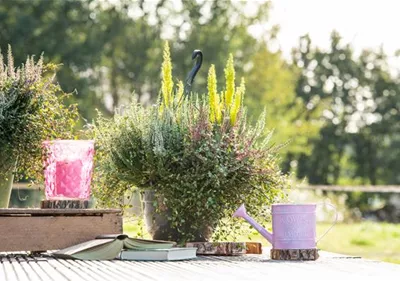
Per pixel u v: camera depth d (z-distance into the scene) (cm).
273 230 210
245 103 2189
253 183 239
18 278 147
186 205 237
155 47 2095
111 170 247
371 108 2812
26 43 1850
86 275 153
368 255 731
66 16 1955
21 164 243
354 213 2291
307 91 2761
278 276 150
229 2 2219
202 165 236
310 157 2725
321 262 192
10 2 1898
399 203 2436
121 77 2092
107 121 263
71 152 235
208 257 214
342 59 2795
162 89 257
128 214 258
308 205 209
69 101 1869
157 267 175
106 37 2020
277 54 2269
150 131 241
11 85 234
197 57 263
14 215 219
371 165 2786
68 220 224
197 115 246
